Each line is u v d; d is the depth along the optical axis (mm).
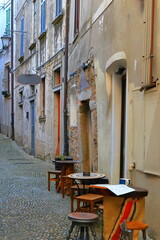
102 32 7859
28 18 17609
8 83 23609
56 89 12828
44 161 14531
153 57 5066
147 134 5215
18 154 17141
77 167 10344
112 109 7363
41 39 15172
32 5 16812
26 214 6445
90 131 10102
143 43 5375
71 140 11125
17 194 8180
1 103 25438
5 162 14281
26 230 5523
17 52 20391
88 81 9133
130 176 5828
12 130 21594
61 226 5703
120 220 4273
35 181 9977
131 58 6000
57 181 8547
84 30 9531
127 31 6254
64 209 6801
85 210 5496
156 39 4996
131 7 6020
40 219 6113
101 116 8000
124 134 7258
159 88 4867
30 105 17250
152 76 5070
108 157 7461
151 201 5051
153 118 5023
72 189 6246
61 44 12297
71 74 10914
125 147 6684
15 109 21188
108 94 7445
